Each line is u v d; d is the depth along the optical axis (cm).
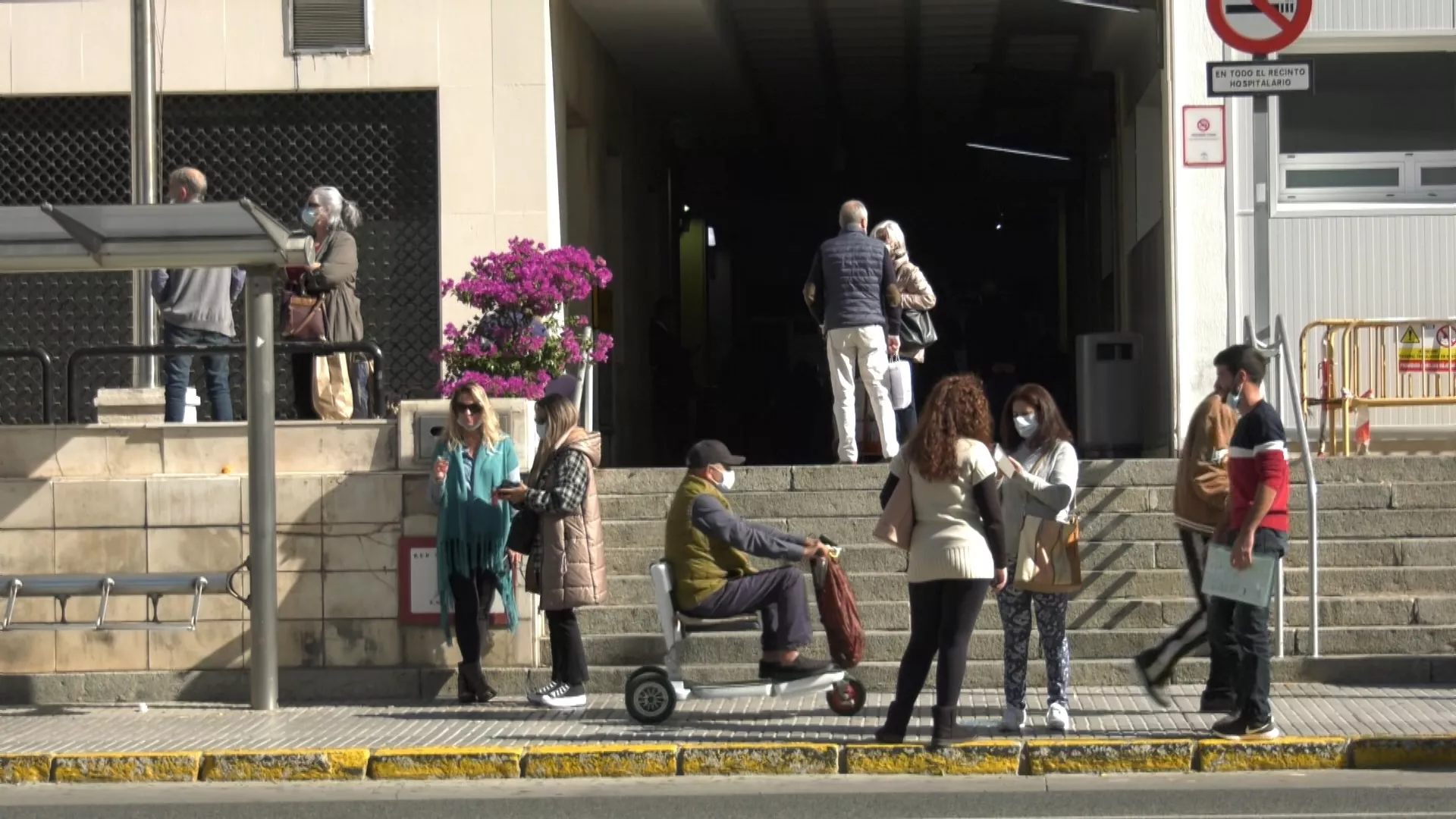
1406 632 1066
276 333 1331
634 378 1888
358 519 1115
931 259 2722
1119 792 798
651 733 931
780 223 2708
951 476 850
